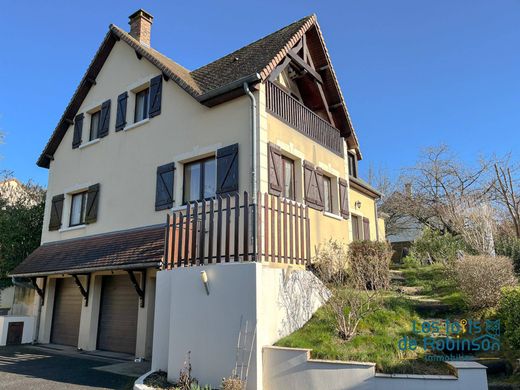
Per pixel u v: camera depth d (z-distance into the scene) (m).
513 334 5.86
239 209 7.38
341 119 14.64
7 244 17.34
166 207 11.22
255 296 6.40
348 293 7.07
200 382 6.71
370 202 19.09
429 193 25.75
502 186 16.55
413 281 10.52
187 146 11.23
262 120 9.98
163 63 12.30
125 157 13.12
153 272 11.19
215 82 11.13
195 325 7.05
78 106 15.81
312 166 12.07
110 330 12.36
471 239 11.27
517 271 10.34
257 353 6.20
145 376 7.45
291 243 7.86
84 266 11.61
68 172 15.45
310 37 13.05
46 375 8.69
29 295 16.27
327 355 6.01
